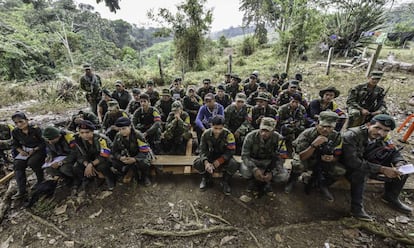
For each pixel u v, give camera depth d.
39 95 6.85
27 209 2.56
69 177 2.86
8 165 3.35
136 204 2.63
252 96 4.62
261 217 2.47
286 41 10.60
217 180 3.07
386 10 9.67
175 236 2.23
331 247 2.12
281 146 2.68
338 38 9.74
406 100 5.28
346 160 2.43
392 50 9.81
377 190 2.79
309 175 3.07
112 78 9.20
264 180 2.55
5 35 11.58
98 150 2.67
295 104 3.58
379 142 2.43
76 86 7.30
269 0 16.53
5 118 5.13
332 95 3.54
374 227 2.26
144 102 3.42
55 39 17.17
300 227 2.34
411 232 2.24
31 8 18.98
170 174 3.16
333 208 2.59
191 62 11.82
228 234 2.27
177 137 3.51
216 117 2.51
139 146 2.76
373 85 3.72
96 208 2.57
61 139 2.67
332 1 9.62
